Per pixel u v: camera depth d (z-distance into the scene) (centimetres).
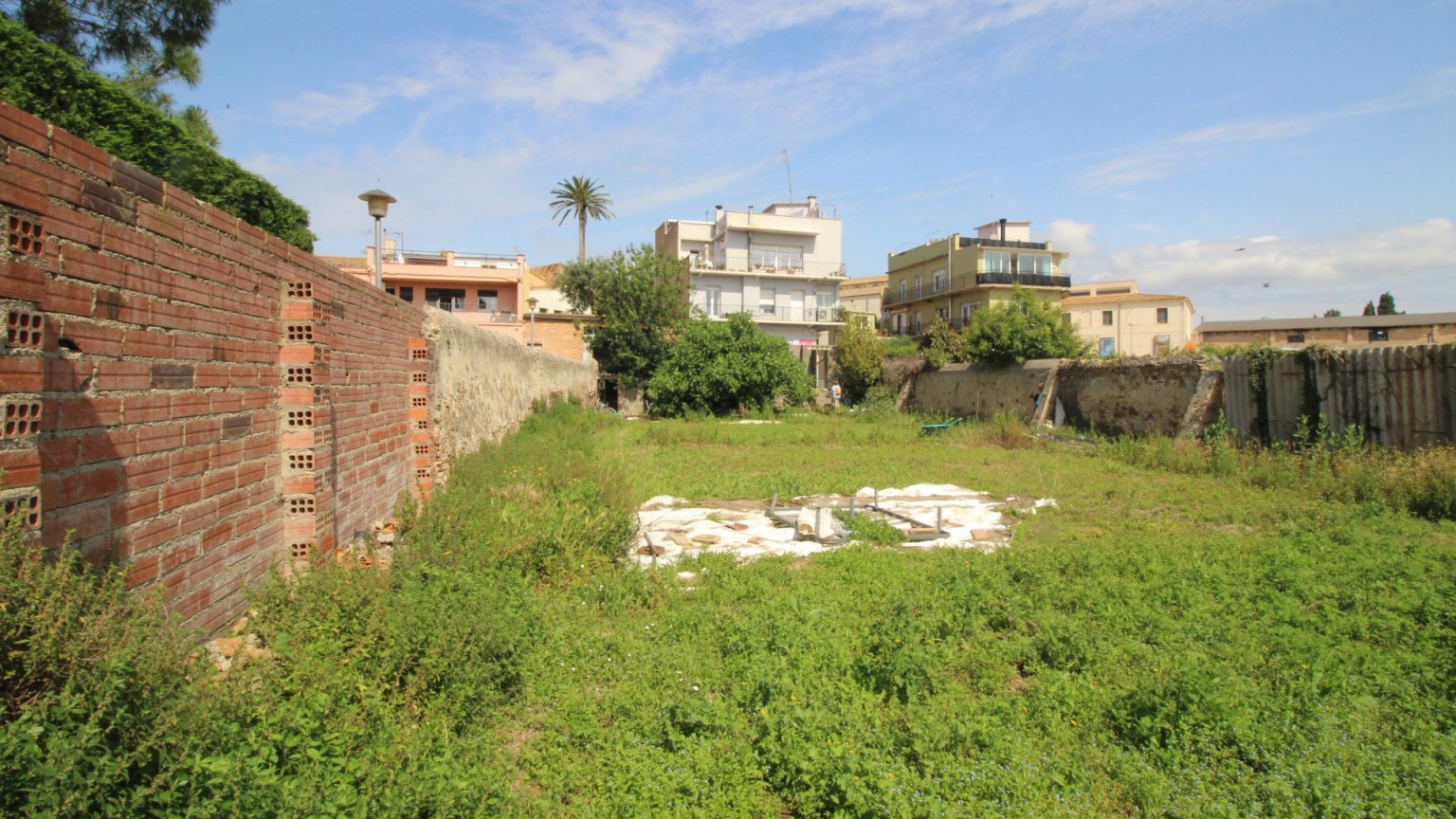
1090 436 1905
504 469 1016
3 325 254
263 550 485
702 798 331
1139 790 337
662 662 477
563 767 357
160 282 368
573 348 3884
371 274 3656
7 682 229
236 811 236
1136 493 1109
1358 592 588
